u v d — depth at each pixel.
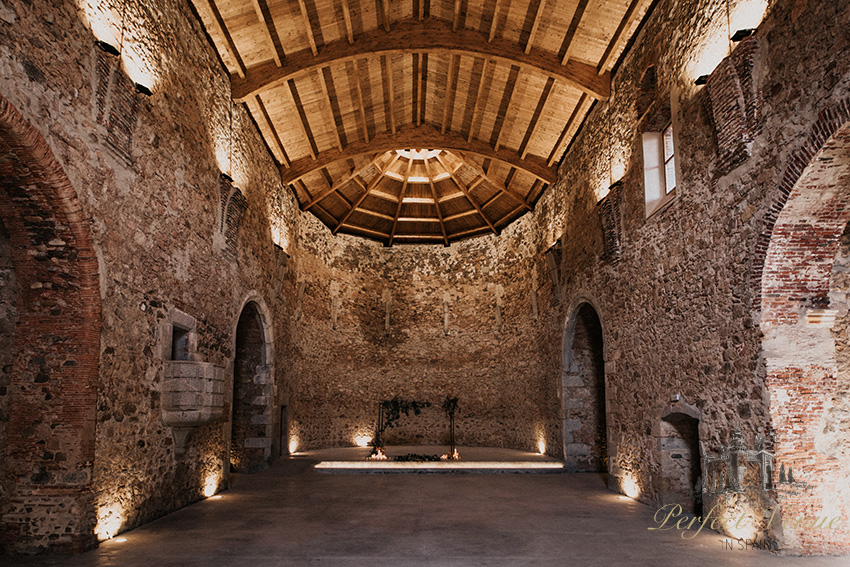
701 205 5.81
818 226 4.57
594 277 9.30
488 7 8.82
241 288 9.20
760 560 4.48
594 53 8.73
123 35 5.45
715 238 5.53
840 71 3.92
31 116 4.09
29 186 4.38
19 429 4.71
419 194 15.91
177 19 6.80
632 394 7.64
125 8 5.49
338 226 15.89
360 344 16.19
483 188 15.03
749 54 4.91
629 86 8.00
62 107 4.46
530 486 8.73
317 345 14.87
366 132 12.13
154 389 6.01
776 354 4.73
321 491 8.20
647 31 7.44
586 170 9.88
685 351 6.14
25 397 4.73
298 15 8.37
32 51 4.11
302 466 10.97
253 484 8.89
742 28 5.16
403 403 13.48
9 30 3.87
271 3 7.98
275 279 11.58
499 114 11.30
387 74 10.23
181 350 6.98
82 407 4.72
